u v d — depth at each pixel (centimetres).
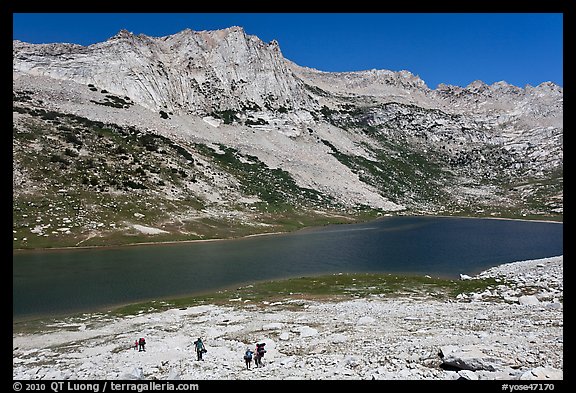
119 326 4006
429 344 2530
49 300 5278
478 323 3269
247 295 5391
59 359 2919
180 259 8200
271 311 4438
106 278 6544
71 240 9394
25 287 5941
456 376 1858
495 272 6588
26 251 8588
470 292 5106
